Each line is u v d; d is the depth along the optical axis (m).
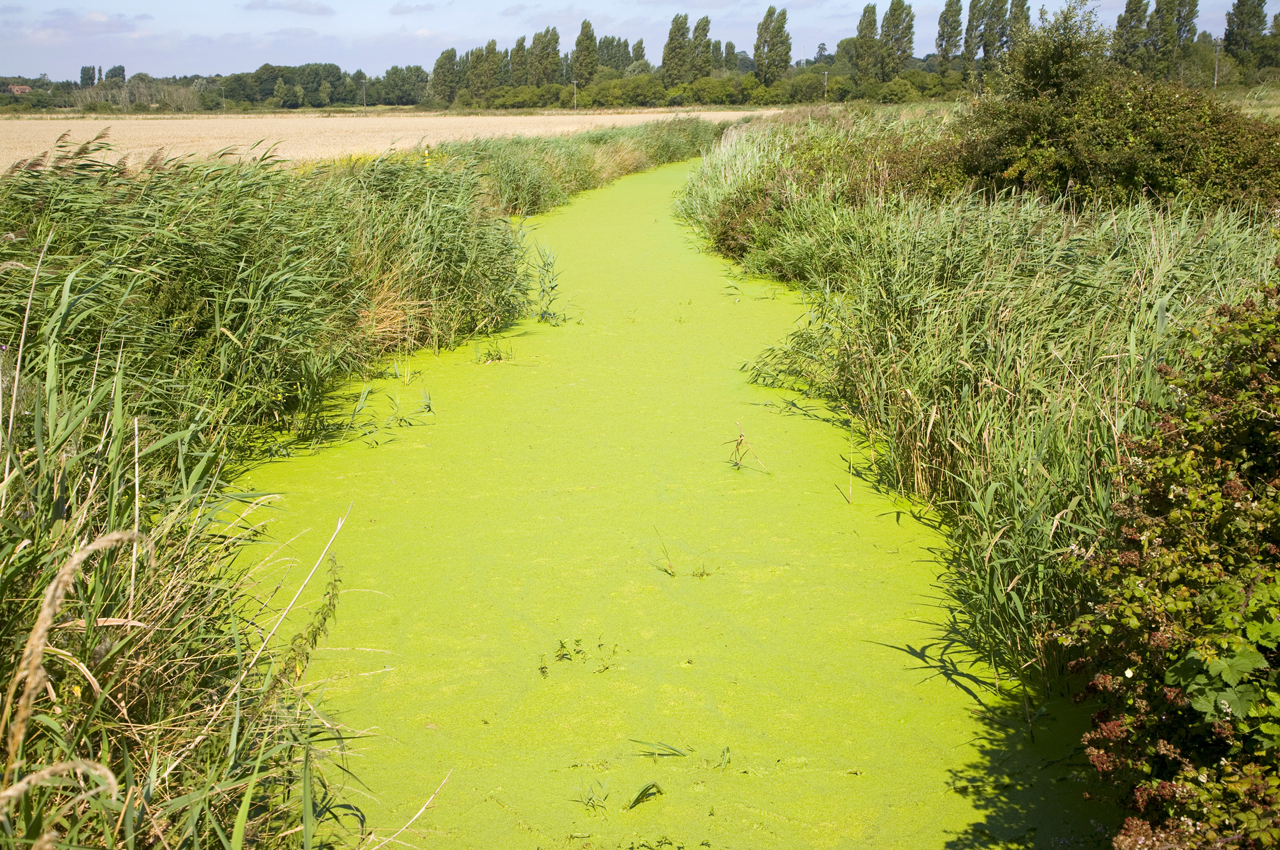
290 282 6.14
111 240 5.73
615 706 3.15
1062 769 2.80
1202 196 9.20
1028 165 10.23
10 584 2.19
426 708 3.13
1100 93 10.18
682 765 2.85
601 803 2.68
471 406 6.36
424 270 8.04
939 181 10.76
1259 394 2.54
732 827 2.59
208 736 2.32
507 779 2.78
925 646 3.52
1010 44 11.03
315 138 38.09
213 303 5.76
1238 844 1.79
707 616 3.73
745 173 14.09
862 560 4.21
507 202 15.84
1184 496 2.42
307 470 5.23
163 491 3.55
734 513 4.70
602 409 6.29
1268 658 2.14
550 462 5.36
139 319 5.14
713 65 123.88
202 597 2.90
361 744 2.94
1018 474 3.94
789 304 9.38
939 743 2.95
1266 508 2.26
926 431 4.84
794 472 5.23
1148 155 9.70
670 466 5.30
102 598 2.36
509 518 4.62
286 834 2.34
